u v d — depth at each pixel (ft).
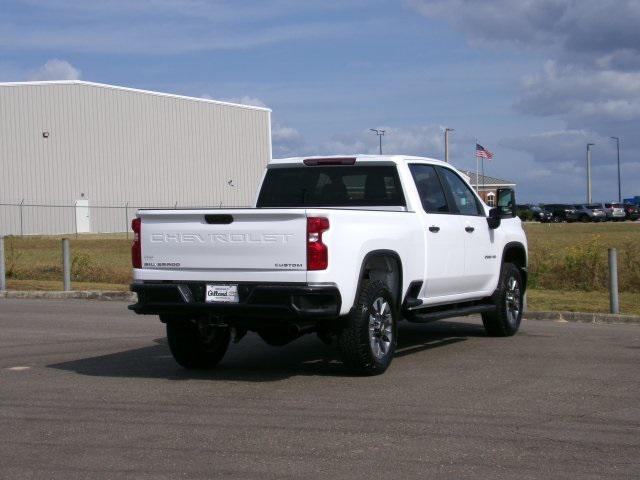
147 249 30.37
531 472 19.51
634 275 63.21
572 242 118.62
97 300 59.26
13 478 19.15
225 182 232.12
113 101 203.10
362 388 28.48
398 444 21.72
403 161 34.55
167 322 30.91
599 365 32.73
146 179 210.59
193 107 222.69
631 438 22.31
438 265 34.73
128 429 23.25
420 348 37.14
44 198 190.39
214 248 29.27
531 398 26.91
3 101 184.96
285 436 22.47
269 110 246.06
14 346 37.88
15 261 83.20
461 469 19.70
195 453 20.98
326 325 29.94
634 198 396.37
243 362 33.83
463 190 38.34
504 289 39.91
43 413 25.09
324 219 28.19
